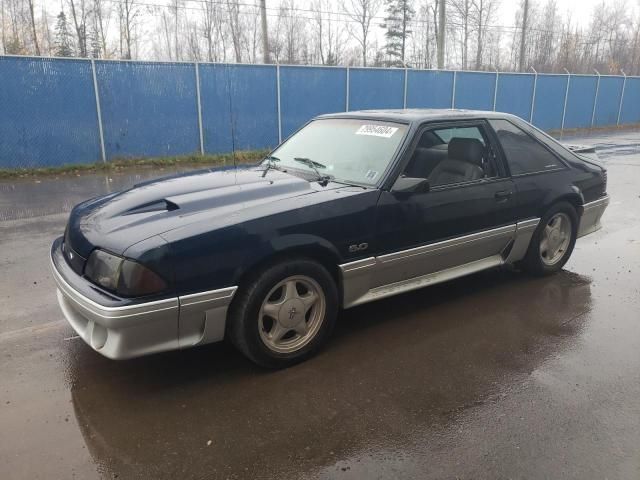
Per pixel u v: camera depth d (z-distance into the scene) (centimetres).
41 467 259
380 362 362
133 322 289
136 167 1262
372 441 281
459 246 428
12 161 1153
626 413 307
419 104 1794
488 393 326
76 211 375
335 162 420
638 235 687
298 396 321
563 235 526
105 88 1226
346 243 361
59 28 2688
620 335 405
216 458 267
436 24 3553
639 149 1678
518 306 457
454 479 255
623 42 4803
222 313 317
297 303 347
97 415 300
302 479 254
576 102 2328
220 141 1407
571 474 258
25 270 534
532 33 4428
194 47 2959
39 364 353
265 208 337
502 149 467
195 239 303
